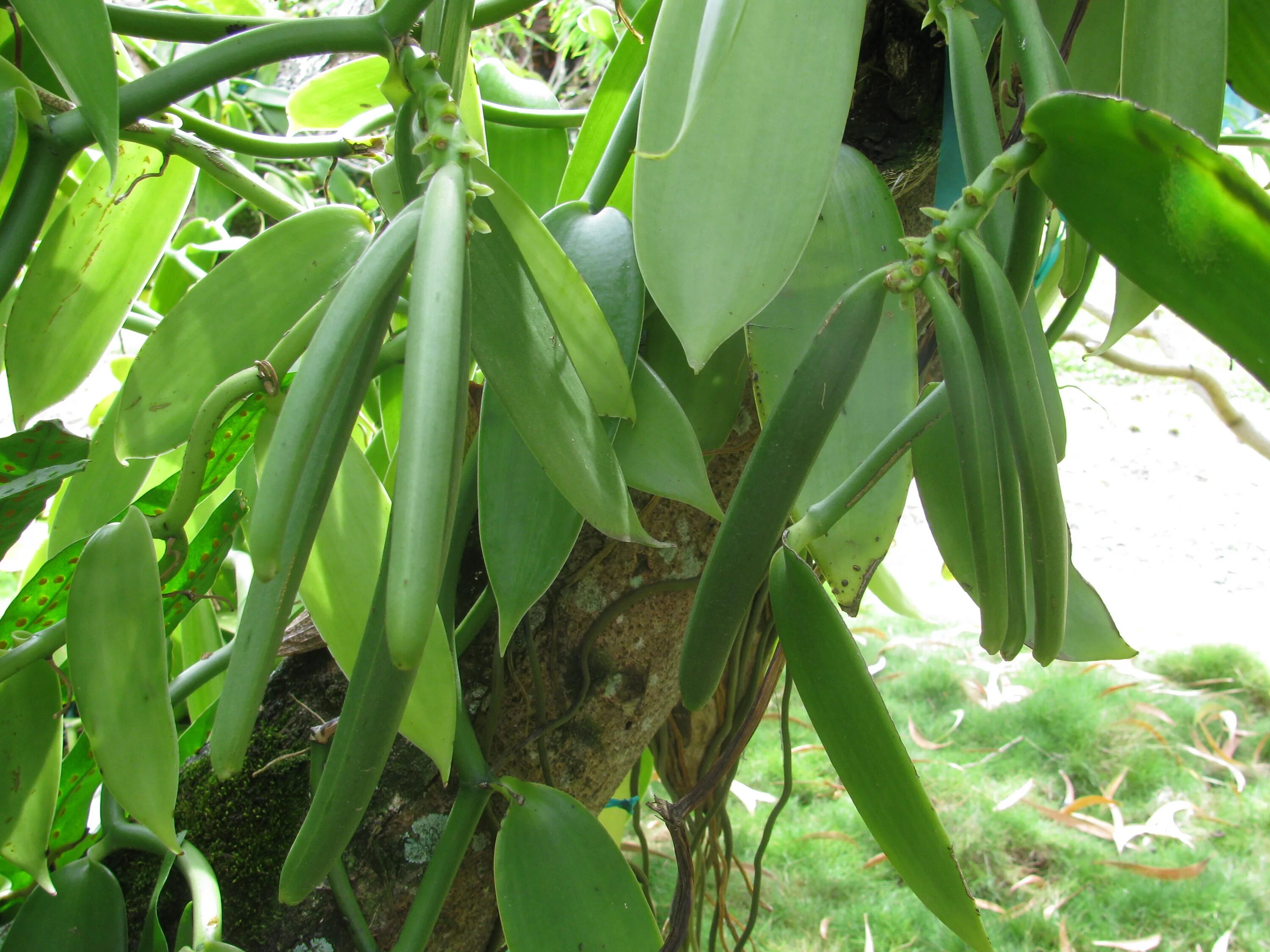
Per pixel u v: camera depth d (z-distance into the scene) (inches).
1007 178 12.8
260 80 64.4
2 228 18.1
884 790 16.0
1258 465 162.9
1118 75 20.6
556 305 16.9
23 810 20.2
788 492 14.7
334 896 23.5
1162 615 127.0
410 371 10.8
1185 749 93.5
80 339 23.6
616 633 25.3
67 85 15.3
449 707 19.0
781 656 25.1
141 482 23.4
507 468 18.8
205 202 49.4
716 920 36.0
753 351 19.7
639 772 38.9
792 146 13.5
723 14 12.7
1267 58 19.3
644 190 13.6
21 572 61.1
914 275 13.1
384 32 15.4
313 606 18.9
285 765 24.3
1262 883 77.8
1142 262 12.3
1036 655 13.9
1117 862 80.4
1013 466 13.2
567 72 97.9
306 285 19.9
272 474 10.8
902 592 39.9
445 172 12.3
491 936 25.6
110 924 22.3
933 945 73.3
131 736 17.0
